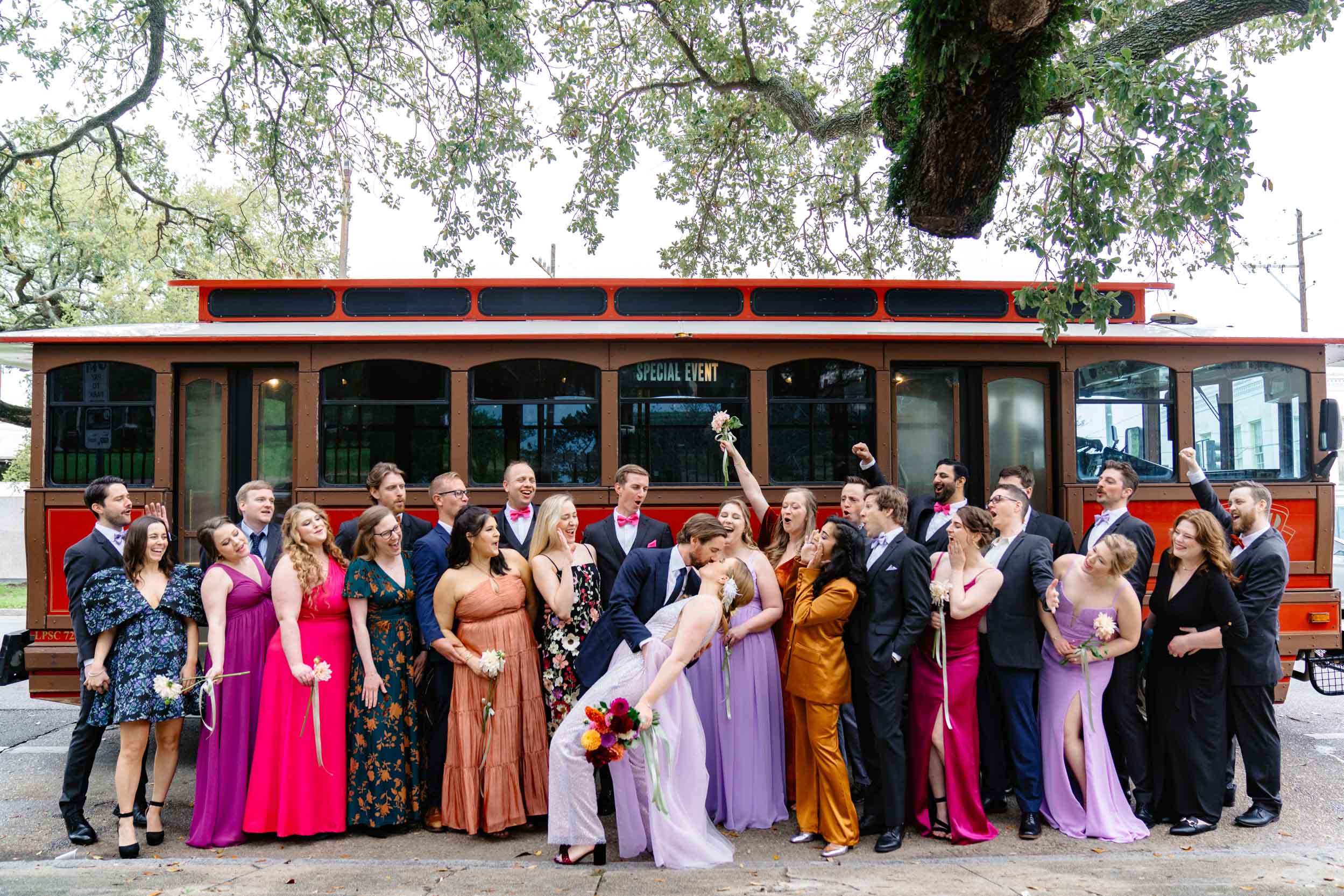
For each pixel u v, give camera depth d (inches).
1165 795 207.6
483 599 197.3
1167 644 206.5
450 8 390.3
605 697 179.3
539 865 176.1
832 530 189.5
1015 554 203.3
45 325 714.2
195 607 196.2
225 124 491.2
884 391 277.7
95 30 449.4
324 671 185.9
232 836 192.4
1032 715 200.4
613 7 461.4
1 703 357.7
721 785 206.8
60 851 192.2
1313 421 286.5
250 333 266.2
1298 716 325.4
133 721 185.6
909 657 199.6
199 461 269.0
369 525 197.5
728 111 521.7
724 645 203.0
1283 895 150.5
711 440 272.5
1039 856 182.4
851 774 227.5
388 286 284.2
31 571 257.9
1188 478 235.0
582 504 267.1
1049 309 257.4
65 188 703.7
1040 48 229.1
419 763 203.9
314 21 447.2
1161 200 247.4
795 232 550.0
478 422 268.7
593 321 283.3
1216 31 296.0
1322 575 281.3
